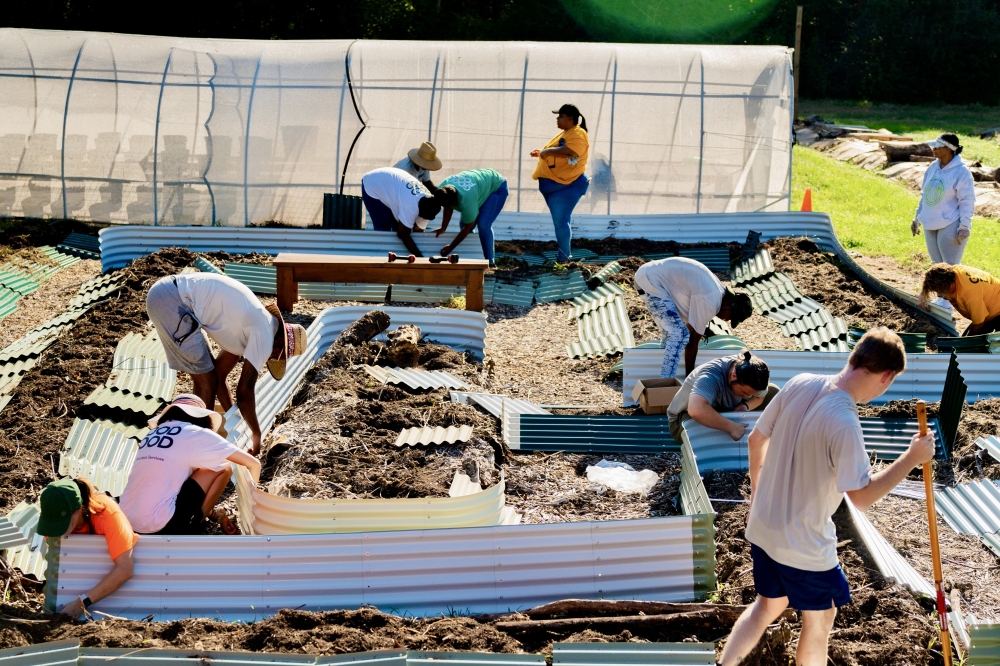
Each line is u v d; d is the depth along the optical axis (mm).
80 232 14055
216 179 14969
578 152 12305
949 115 38469
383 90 15188
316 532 5531
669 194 15297
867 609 5012
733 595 5234
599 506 6441
